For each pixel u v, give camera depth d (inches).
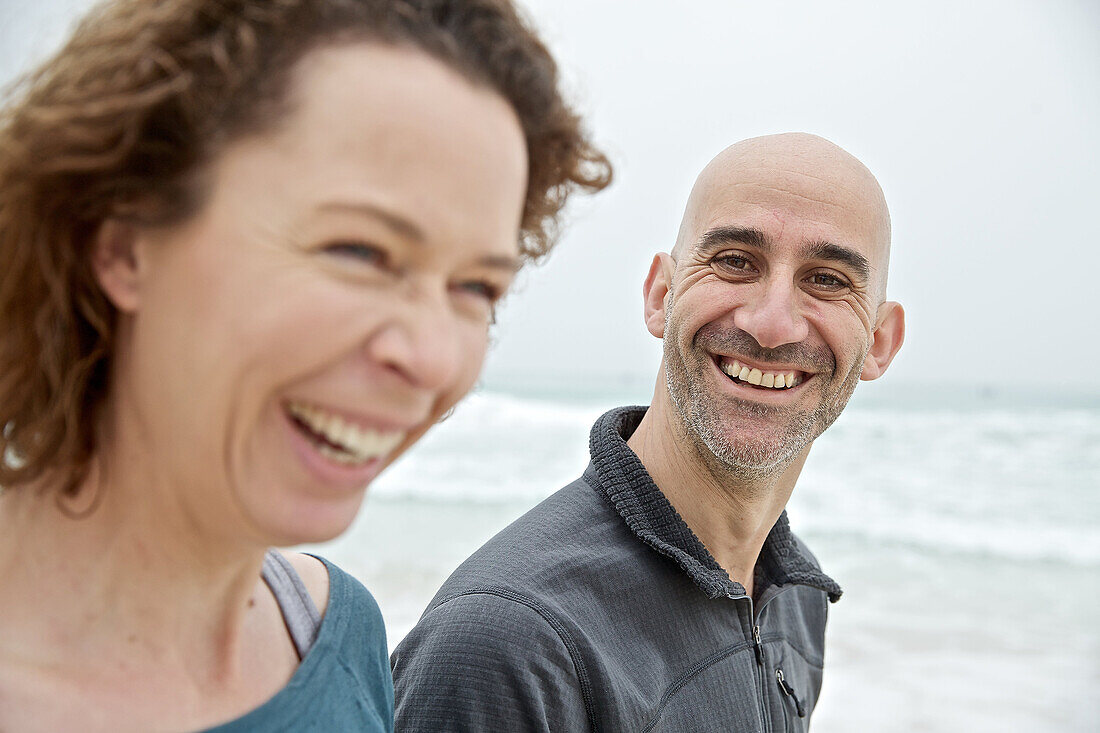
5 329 30.0
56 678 31.8
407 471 693.3
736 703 69.3
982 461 764.0
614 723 62.1
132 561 33.2
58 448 31.1
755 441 71.4
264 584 42.4
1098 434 885.8
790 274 72.1
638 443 80.0
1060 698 271.6
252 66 28.6
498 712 60.0
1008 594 404.8
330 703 41.2
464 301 33.0
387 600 361.1
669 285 81.7
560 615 63.5
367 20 29.6
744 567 78.3
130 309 30.0
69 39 30.8
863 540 515.5
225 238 28.7
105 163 27.8
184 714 34.7
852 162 76.5
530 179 39.1
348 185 28.5
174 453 30.6
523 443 810.2
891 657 309.7
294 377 29.2
